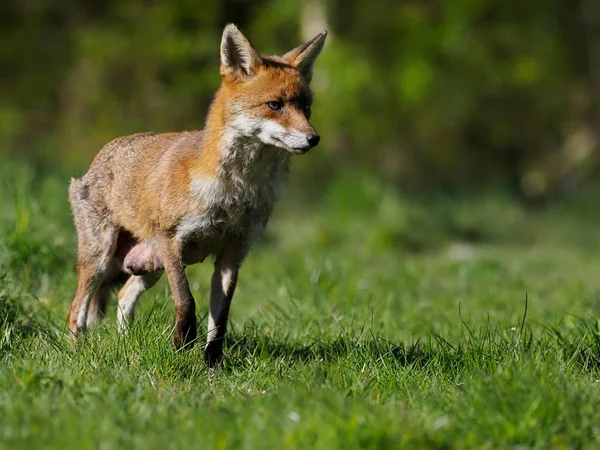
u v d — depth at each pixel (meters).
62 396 9.79
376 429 8.66
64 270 17.03
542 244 35.44
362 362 11.95
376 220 31.52
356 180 34.66
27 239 16.84
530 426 9.02
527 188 58.25
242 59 13.00
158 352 11.73
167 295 15.52
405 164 49.03
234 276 13.26
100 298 14.46
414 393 10.49
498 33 49.81
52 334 13.23
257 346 12.99
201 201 12.68
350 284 19.45
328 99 44.72
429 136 50.41
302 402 9.49
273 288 18.91
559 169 56.78
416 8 48.91
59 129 46.84
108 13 49.38
